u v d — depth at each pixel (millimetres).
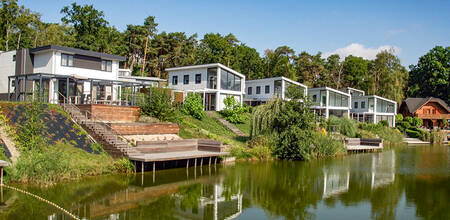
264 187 16766
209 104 40344
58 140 18219
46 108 20719
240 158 24484
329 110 51469
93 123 20531
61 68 27609
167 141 20766
